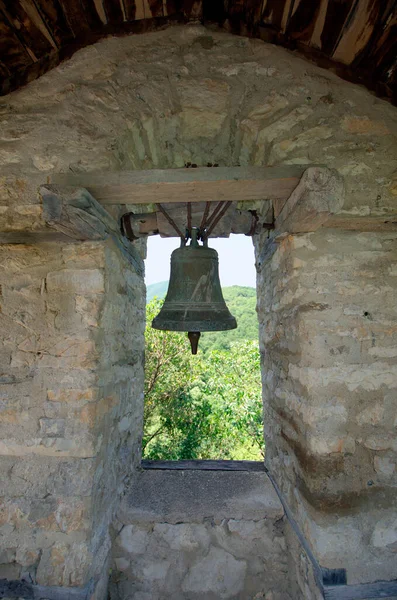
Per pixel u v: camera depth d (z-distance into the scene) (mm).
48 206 1537
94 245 1899
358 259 1831
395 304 1797
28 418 1784
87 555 1687
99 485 1867
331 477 1681
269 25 1959
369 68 1904
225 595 2189
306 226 1721
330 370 1741
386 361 1756
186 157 2648
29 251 1906
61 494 1730
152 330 7500
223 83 2074
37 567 1678
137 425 2820
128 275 2490
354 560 1615
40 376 1810
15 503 1731
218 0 1945
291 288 1938
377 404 1729
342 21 1730
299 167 1558
